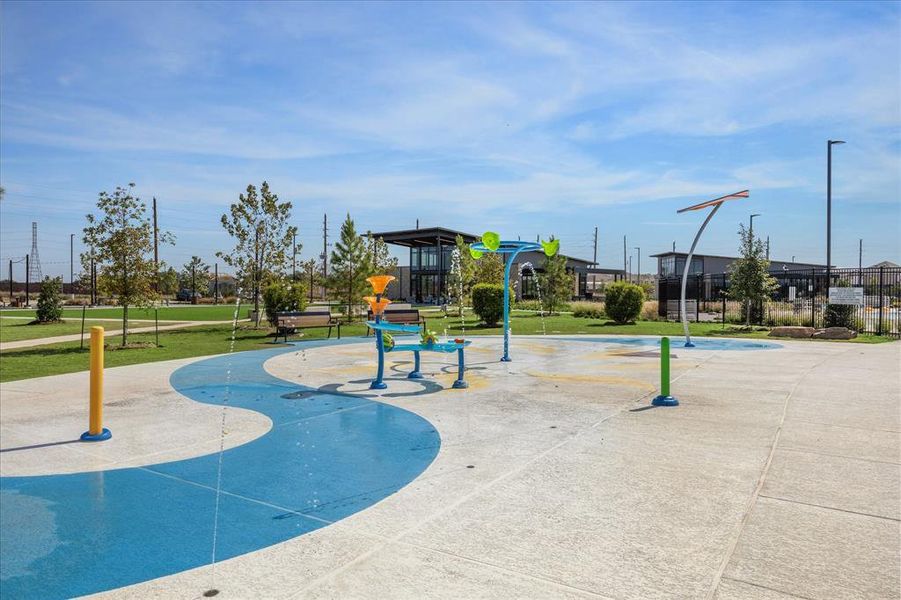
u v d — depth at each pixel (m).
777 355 13.99
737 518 4.17
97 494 4.90
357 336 20.66
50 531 4.16
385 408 8.20
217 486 5.06
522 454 5.86
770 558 3.55
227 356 14.61
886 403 8.11
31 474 5.43
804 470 5.21
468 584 3.28
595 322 27.31
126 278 16.77
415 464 5.61
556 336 20.05
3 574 3.54
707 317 30.17
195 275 77.56
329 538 3.95
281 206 23.78
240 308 48.66
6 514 4.48
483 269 39.53
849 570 3.39
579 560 3.56
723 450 5.88
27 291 60.25
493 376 11.02
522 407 8.16
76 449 6.23
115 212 16.86
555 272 35.16
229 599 3.17
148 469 5.56
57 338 19.95
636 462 5.53
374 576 3.39
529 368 12.08
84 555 3.78
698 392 9.09
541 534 3.95
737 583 3.25
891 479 4.95
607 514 4.28
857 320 21.11
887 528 3.98
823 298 33.84
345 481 5.15
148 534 4.08
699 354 14.33
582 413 7.71
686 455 5.73
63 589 3.34
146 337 20.03
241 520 4.30
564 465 5.48
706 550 3.67
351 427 7.11
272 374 11.49
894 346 16.08
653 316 30.41
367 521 4.23
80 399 8.95
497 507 4.45
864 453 5.72
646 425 6.99
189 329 23.52
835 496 4.58
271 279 23.88
